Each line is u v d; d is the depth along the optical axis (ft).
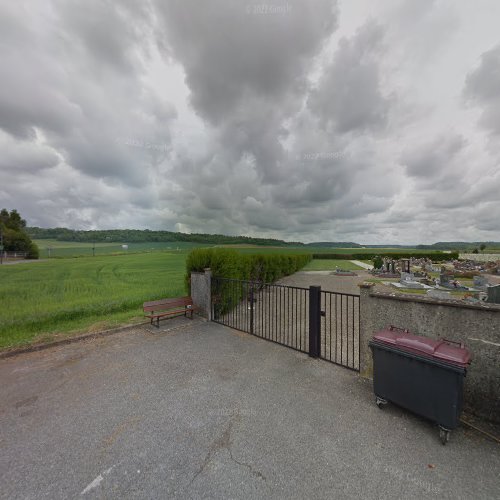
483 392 9.10
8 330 18.42
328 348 16.71
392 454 7.52
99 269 79.15
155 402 10.18
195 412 9.53
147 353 15.11
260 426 8.74
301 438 8.16
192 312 22.65
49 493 6.29
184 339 17.54
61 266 91.81
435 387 8.21
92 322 20.86
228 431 8.50
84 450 7.70
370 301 11.88
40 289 38.50
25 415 9.38
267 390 11.06
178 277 55.93
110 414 9.43
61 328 19.19
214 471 6.93
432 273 70.44
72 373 12.65
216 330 19.52
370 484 6.52
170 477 6.75
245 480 6.64
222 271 23.04
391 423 8.89
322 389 11.14
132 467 7.07
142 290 36.42
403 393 8.98
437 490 6.36
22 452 7.61
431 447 7.82
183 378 12.14
